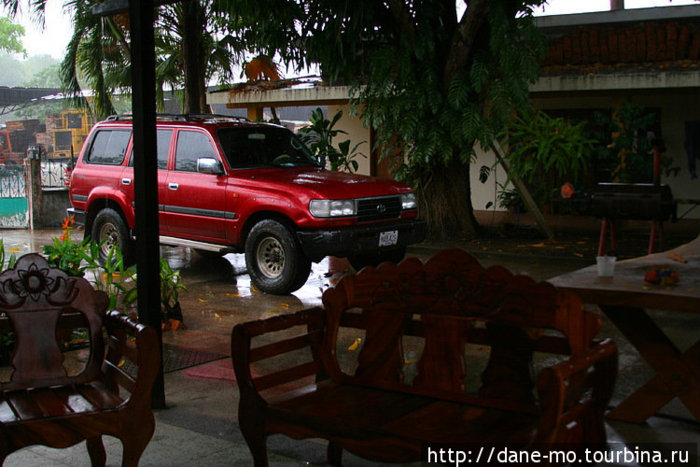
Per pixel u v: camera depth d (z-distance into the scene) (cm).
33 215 1558
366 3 1086
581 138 1238
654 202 720
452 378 340
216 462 384
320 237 831
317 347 373
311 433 313
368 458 300
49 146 3319
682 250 525
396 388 351
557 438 283
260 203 873
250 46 1542
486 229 1362
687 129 1491
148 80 462
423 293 346
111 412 324
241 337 333
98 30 1406
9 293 357
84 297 371
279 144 995
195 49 1402
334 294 369
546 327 311
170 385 534
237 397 505
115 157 1046
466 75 1141
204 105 1508
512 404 321
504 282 323
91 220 1081
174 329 707
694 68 1262
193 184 944
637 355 597
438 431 298
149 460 387
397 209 915
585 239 1248
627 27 1550
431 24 1154
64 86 1474
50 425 313
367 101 1233
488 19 1085
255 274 886
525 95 1108
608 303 391
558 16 1598
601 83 1284
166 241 993
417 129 1173
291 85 1594
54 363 363
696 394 410
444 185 1286
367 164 1762
